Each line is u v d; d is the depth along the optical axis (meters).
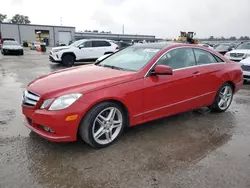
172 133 3.79
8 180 2.53
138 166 2.83
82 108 2.93
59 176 2.61
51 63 14.84
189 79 4.01
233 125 4.19
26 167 2.77
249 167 2.85
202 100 4.37
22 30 53.78
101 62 4.48
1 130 3.78
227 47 18.53
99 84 3.13
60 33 58.28
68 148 3.22
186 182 2.55
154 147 3.31
